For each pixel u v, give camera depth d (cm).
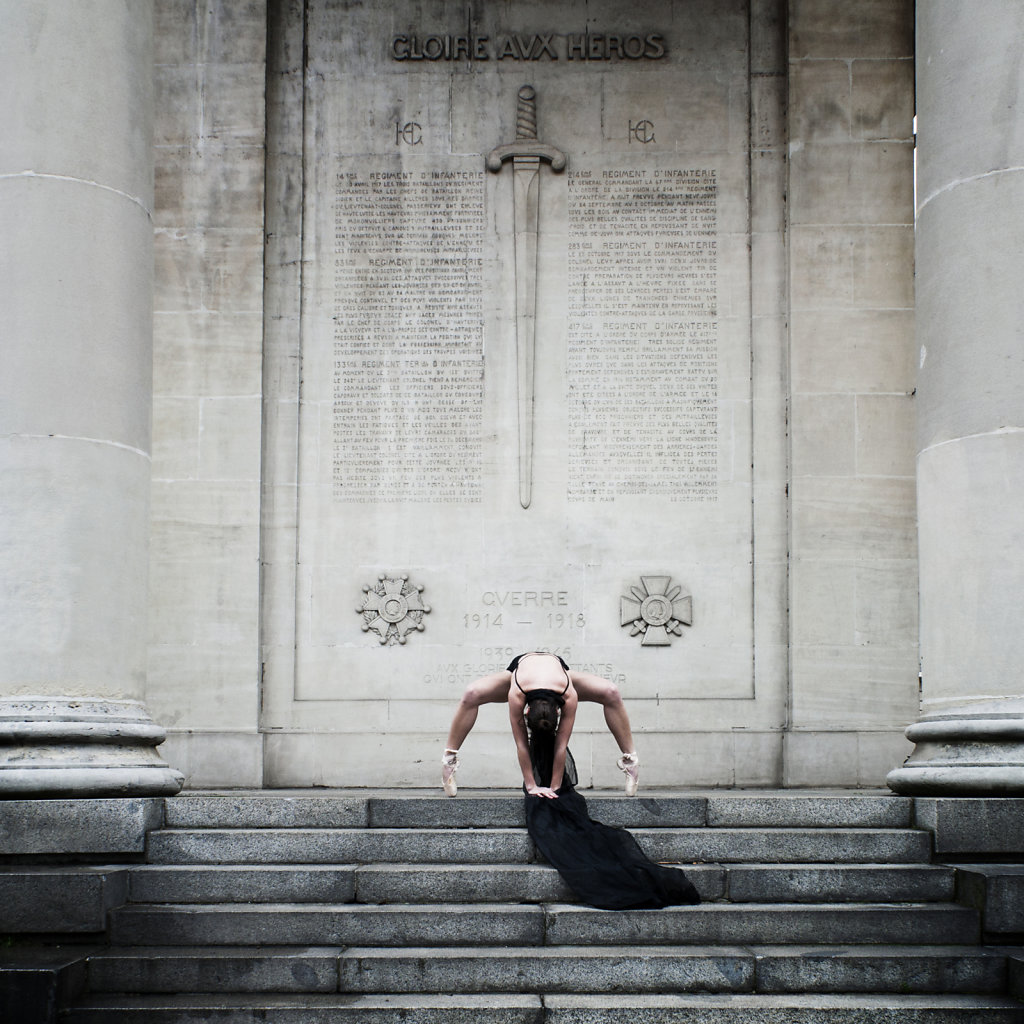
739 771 1210
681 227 1277
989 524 853
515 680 834
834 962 688
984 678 847
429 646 1237
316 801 824
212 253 1261
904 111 1266
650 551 1246
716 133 1287
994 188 873
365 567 1248
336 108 1289
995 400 859
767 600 1235
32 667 830
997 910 716
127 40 920
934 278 907
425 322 1272
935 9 927
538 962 689
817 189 1260
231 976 688
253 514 1235
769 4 1288
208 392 1248
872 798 826
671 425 1259
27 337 854
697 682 1228
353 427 1264
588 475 1256
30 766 804
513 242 1277
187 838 788
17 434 845
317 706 1228
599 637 1236
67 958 683
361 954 695
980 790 817
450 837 790
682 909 730
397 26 1295
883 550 1221
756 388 1259
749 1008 658
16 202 867
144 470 912
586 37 1292
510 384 1266
